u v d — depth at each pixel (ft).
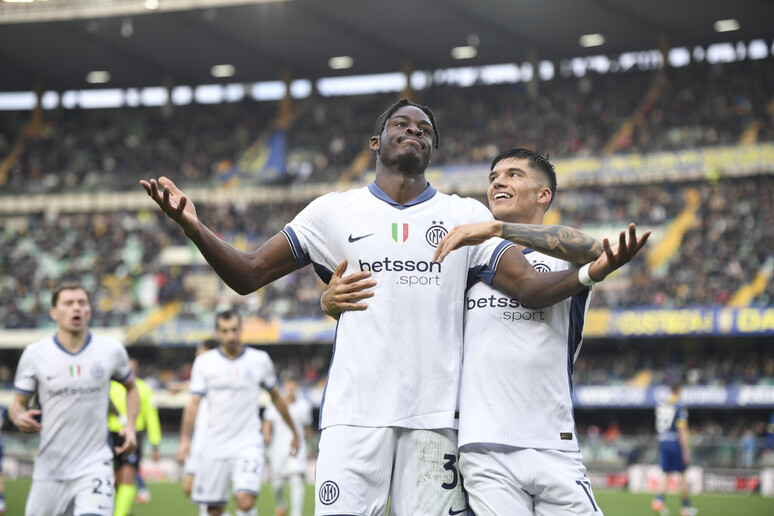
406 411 14.97
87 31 118.42
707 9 109.70
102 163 133.08
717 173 107.34
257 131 132.98
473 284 16.22
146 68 134.62
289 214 122.62
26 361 23.66
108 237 123.54
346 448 14.89
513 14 112.27
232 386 32.37
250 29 118.21
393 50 126.72
